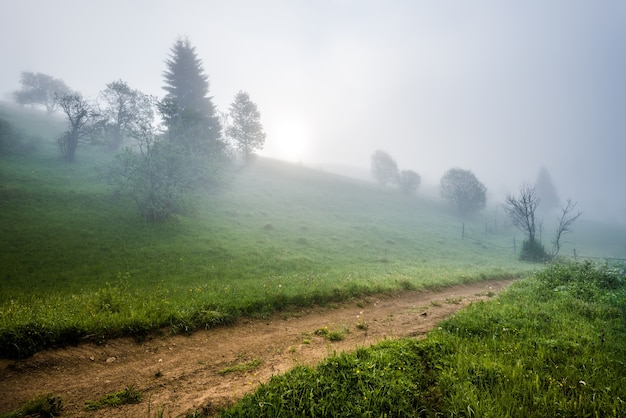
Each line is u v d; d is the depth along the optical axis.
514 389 4.75
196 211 33.59
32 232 20.20
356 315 11.27
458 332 8.03
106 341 7.25
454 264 30.44
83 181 35.31
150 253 20.17
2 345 6.19
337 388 4.82
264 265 21.45
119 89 46.84
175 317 8.62
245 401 4.74
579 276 14.44
